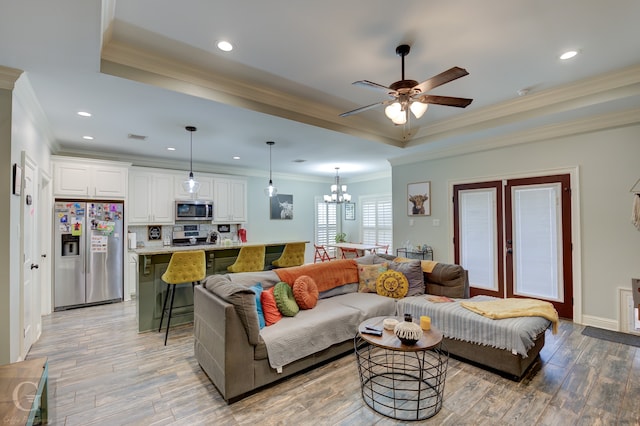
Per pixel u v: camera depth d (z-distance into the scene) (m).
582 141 3.91
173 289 3.63
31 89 2.79
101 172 4.89
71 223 4.61
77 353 3.14
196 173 6.27
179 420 2.11
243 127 3.99
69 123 3.77
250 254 4.33
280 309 2.90
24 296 2.90
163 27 2.33
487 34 2.46
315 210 8.79
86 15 1.80
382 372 2.74
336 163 6.65
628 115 3.51
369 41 2.55
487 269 4.82
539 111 3.73
